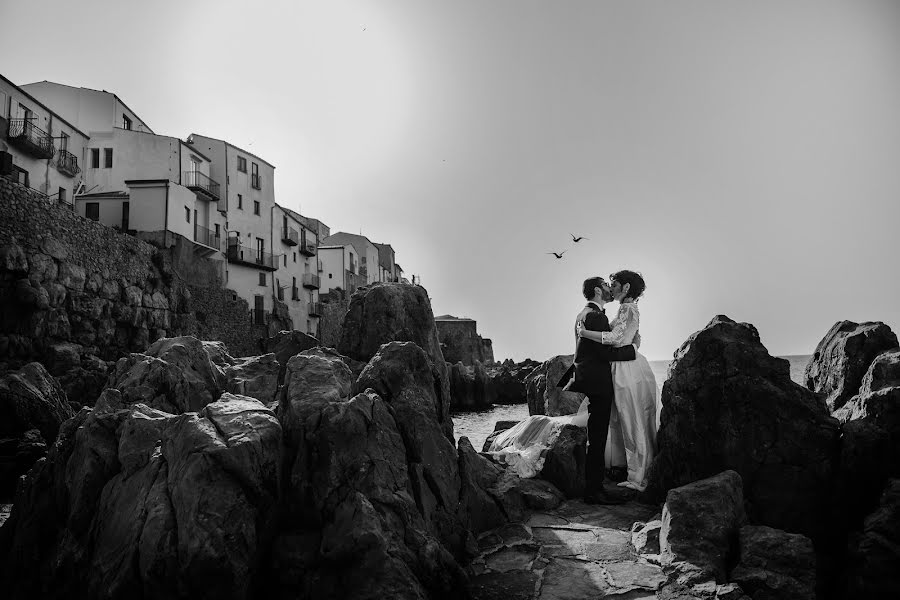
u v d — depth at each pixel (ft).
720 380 17.17
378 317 28.84
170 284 111.86
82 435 15.49
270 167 167.53
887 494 13.44
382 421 14.17
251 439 12.26
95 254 90.94
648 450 19.83
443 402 18.15
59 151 108.06
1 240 72.28
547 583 13.07
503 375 168.45
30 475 16.71
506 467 20.76
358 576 11.48
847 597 13.08
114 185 123.75
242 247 151.94
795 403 16.16
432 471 15.02
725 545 13.66
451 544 14.34
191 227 125.70
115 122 128.36
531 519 17.62
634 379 19.94
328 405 13.87
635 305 19.79
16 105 96.63
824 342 20.58
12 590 15.07
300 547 12.21
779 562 12.75
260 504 12.21
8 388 51.39
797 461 15.87
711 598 11.91
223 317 137.69
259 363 26.21
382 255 295.07
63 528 15.16
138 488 12.99
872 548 12.82
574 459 20.63
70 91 125.59
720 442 16.90
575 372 19.51
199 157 138.21
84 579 13.29
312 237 198.49
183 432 12.44
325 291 218.79
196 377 21.62
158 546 11.26
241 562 11.35
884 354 16.28
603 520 17.35
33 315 75.36
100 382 83.61
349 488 12.79
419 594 11.29
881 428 14.94
